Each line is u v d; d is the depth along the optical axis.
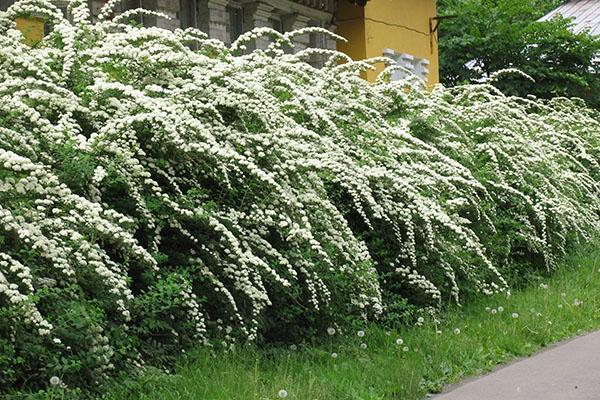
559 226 11.53
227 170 7.07
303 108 8.36
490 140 11.84
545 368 6.98
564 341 8.12
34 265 5.58
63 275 5.69
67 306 5.62
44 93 6.44
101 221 5.78
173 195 6.98
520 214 11.14
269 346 7.18
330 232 7.50
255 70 8.59
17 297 5.00
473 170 10.73
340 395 5.91
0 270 5.29
